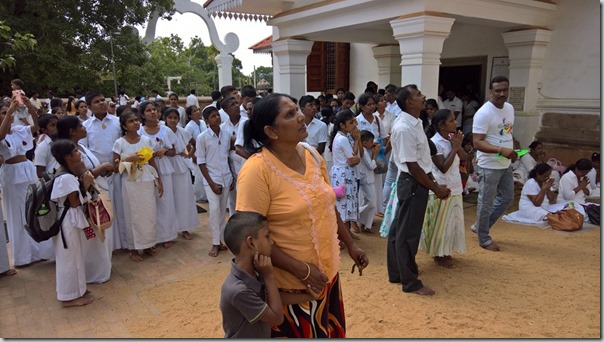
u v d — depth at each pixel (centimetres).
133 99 1317
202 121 731
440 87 1045
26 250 486
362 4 691
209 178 492
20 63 1229
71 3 1293
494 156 477
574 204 597
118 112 566
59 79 1293
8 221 487
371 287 409
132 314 373
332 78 1214
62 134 425
